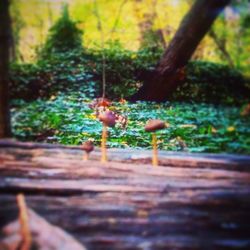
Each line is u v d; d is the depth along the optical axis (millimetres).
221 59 8797
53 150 3150
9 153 3018
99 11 8828
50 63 6770
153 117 5926
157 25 8688
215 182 2918
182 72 6727
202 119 6070
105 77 6656
